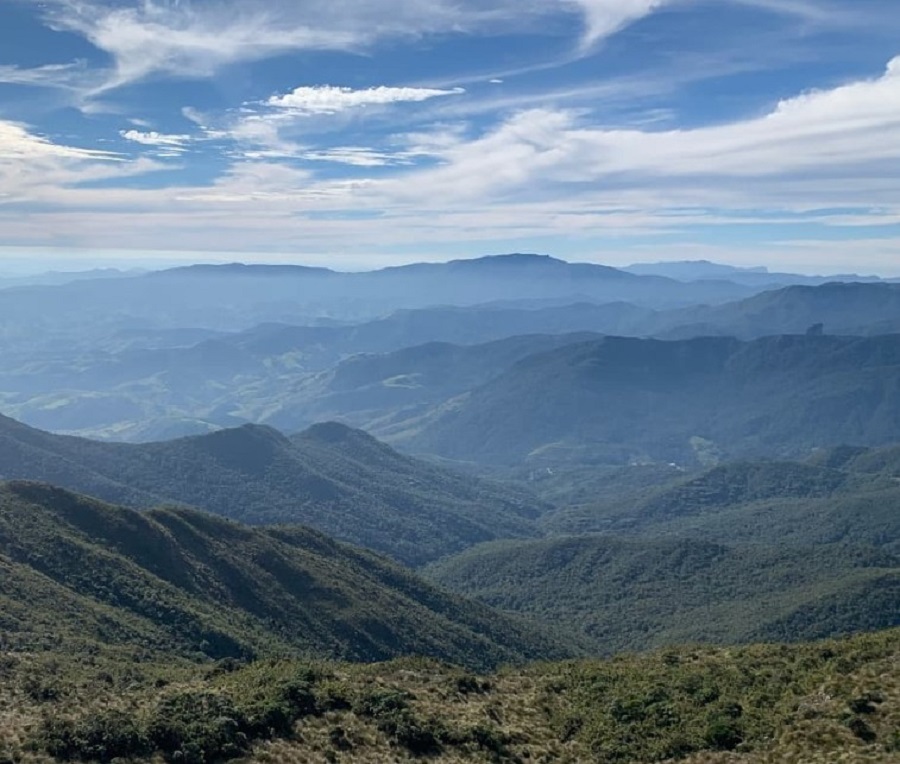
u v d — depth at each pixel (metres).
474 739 53.12
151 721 47.66
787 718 51.69
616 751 52.97
